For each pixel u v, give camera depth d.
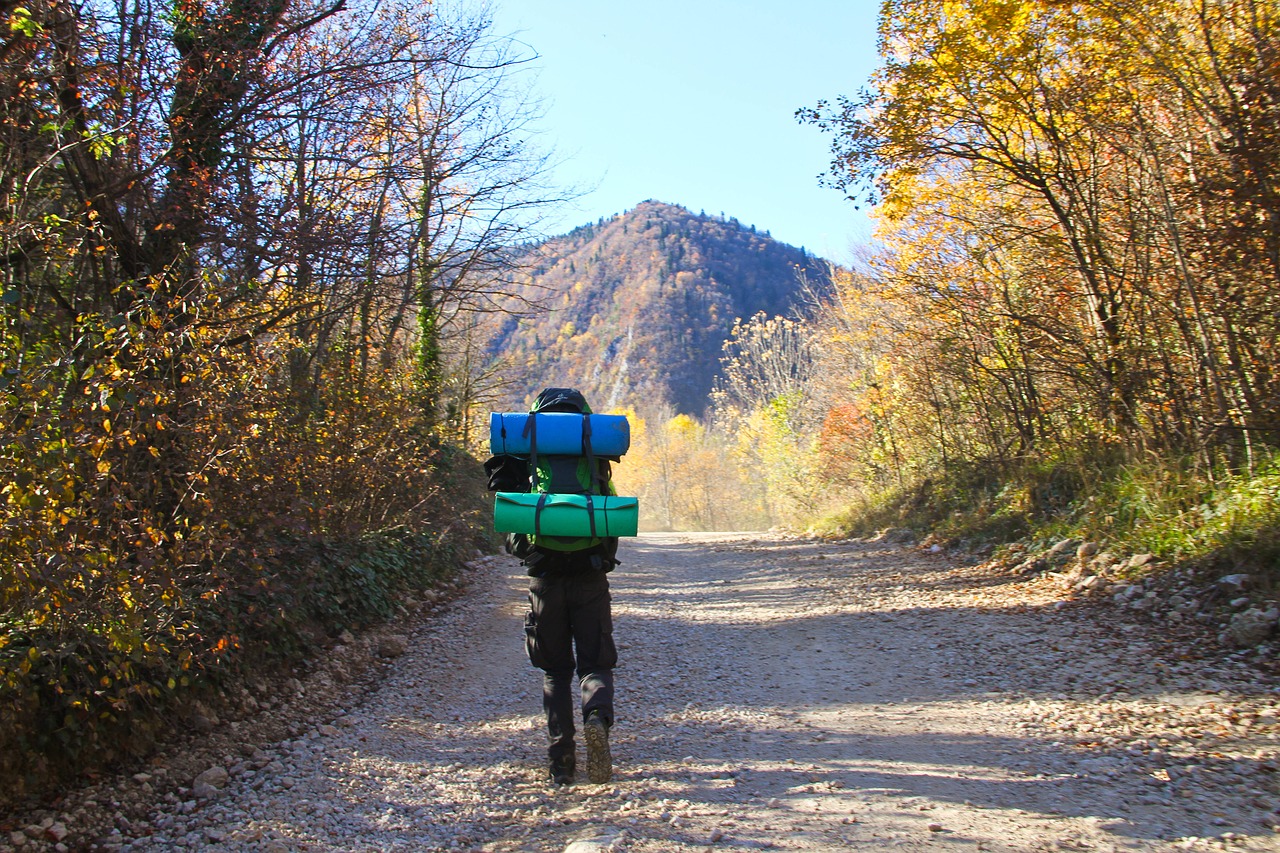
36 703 4.37
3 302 4.73
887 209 13.89
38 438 4.09
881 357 19.95
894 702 6.17
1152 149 9.49
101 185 6.94
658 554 18.16
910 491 18.78
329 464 8.95
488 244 12.73
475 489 19.34
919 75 11.91
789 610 10.04
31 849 3.91
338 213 8.91
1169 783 4.34
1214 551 7.71
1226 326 8.79
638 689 6.85
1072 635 7.46
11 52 6.18
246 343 7.26
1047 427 14.01
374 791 4.73
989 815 4.05
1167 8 9.51
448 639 8.84
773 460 35.34
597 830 4.05
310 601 7.61
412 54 9.39
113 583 4.43
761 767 4.92
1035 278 13.09
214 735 5.41
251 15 7.92
